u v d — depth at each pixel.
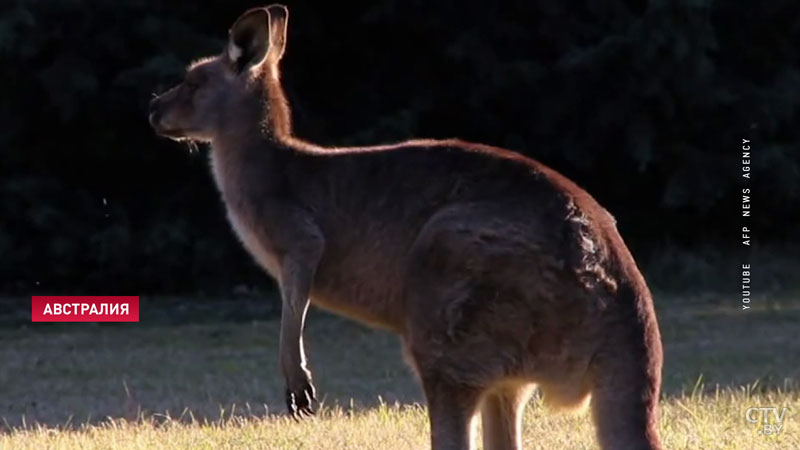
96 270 34.22
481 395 11.80
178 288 34.84
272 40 13.85
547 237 11.55
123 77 30.58
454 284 11.70
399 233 12.40
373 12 33.25
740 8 36.47
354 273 12.70
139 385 24.44
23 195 33.00
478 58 33.56
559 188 11.88
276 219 13.04
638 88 33.44
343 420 18.20
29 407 22.27
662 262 36.03
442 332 11.75
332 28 35.00
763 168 35.44
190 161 33.62
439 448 11.80
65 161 34.59
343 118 35.19
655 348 11.65
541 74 33.88
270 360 27.02
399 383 24.28
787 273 35.88
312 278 12.85
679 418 17.42
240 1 33.28
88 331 30.75
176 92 14.02
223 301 33.88
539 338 11.54
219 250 33.81
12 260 33.28
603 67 33.47
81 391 23.95
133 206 34.81
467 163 12.28
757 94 35.59
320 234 12.80
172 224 33.59
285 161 13.26
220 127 13.72
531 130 35.56
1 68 31.98
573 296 11.46
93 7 31.03
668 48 32.69
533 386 12.33
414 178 12.45
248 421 18.89
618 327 11.51
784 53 37.44
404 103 35.22
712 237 38.28
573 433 16.42
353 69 35.72
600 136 34.75
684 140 35.72
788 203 37.31
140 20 31.45
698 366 25.19
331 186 12.85
